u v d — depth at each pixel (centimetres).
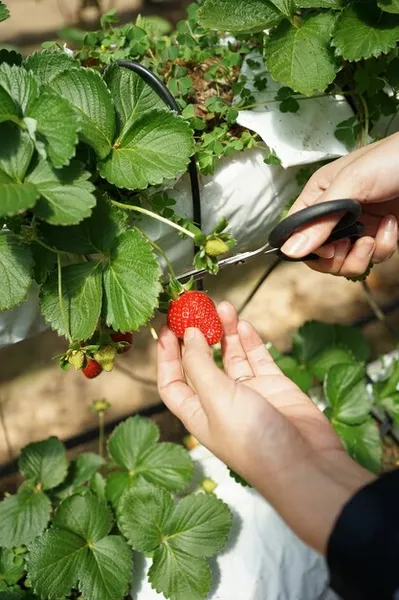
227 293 92
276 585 64
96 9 120
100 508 63
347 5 52
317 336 78
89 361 51
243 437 43
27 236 45
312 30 53
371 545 34
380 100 58
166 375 51
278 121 56
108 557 61
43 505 66
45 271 48
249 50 60
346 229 51
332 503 40
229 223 57
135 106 48
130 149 47
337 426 70
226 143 54
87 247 47
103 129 46
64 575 59
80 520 62
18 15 129
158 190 51
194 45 60
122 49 59
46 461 69
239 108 56
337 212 48
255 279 91
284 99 56
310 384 74
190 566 60
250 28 52
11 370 93
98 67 57
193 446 86
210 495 62
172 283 48
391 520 35
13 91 44
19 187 42
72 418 91
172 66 57
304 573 65
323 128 57
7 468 87
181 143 47
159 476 66
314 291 103
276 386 51
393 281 105
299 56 52
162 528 61
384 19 52
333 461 44
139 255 46
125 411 91
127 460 67
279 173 57
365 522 35
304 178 57
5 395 92
